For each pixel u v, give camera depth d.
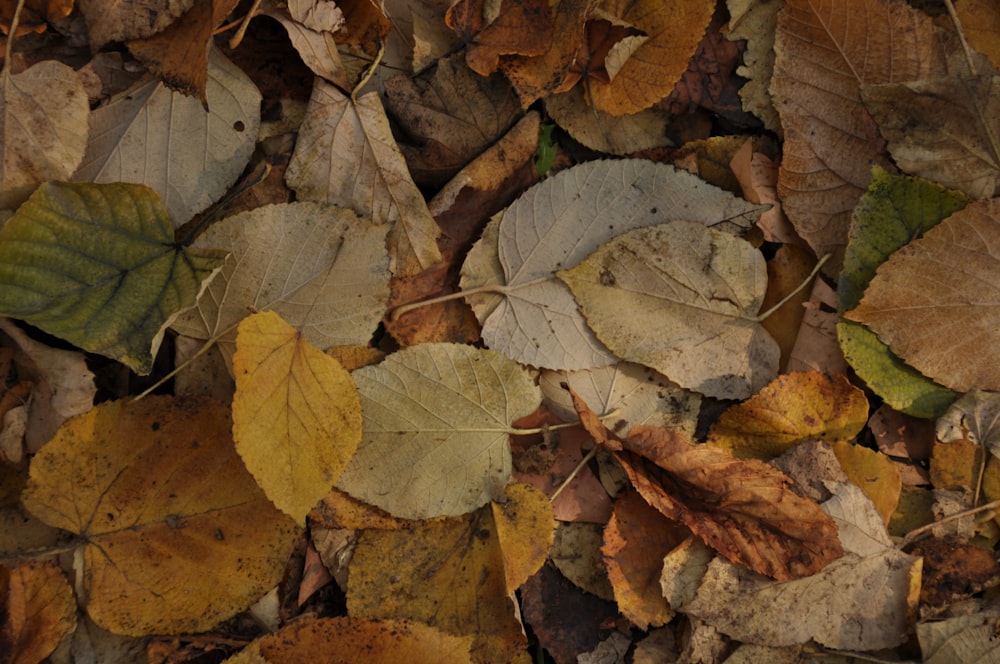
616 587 0.78
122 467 0.76
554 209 0.80
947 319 0.80
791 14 0.82
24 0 0.76
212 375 0.78
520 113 0.81
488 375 0.79
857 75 0.82
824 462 0.79
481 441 0.79
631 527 0.79
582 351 0.80
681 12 0.80
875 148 0.82
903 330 0.80
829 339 0.82
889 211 0.81
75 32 0.77
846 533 0.79
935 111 0.81
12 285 0.74
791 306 0.82
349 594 0.77
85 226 0.75
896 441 0.82
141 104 0.78
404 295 0.80
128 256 0.76
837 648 0.78
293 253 0.78
